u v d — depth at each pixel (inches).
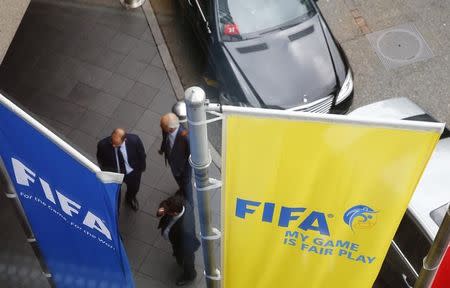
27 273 386.0
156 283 381.7
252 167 206.5
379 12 498.0
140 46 486.3
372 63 475.2
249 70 426.6
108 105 457.1
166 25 495.2
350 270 237.9
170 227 340.8
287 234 229.3
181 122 362.9
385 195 206.7
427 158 193.2
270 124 192.5
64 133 442.9
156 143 438.0
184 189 382.9
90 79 469.1
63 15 501.4
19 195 243.4
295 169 204.8
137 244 394.9
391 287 375.9
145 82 468.4
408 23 492.7
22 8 328.5
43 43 486.9
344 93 428.1
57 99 459.8
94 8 503.2
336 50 438.0
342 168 201.8
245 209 221.6
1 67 475.5
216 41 438.6
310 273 243.6
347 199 211.2
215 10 443.8
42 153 207.0
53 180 217.2
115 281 254.4
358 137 191.9
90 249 242.7
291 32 438.3
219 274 269.7
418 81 467.5
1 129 211.2
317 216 219.5
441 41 485.4
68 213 229.3
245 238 234.5
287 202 216.5
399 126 185.9
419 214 343.0
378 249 226.1
